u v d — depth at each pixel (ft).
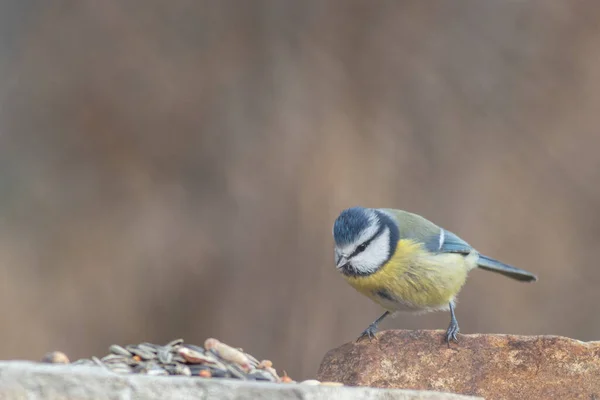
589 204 49.21
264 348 46.32
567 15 53.16
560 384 19.89
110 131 54.54
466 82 53.06
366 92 53.01
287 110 52.47
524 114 51.98
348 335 45.16
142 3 56.49
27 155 54.60
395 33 54.03
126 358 18.38
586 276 47.09
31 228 52.11
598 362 19.80
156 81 55.06
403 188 49.88
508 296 45.32
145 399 14.64
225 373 18.30
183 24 56.08
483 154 50.90
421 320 44.37
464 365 20.66
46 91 55.67
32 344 47.34
